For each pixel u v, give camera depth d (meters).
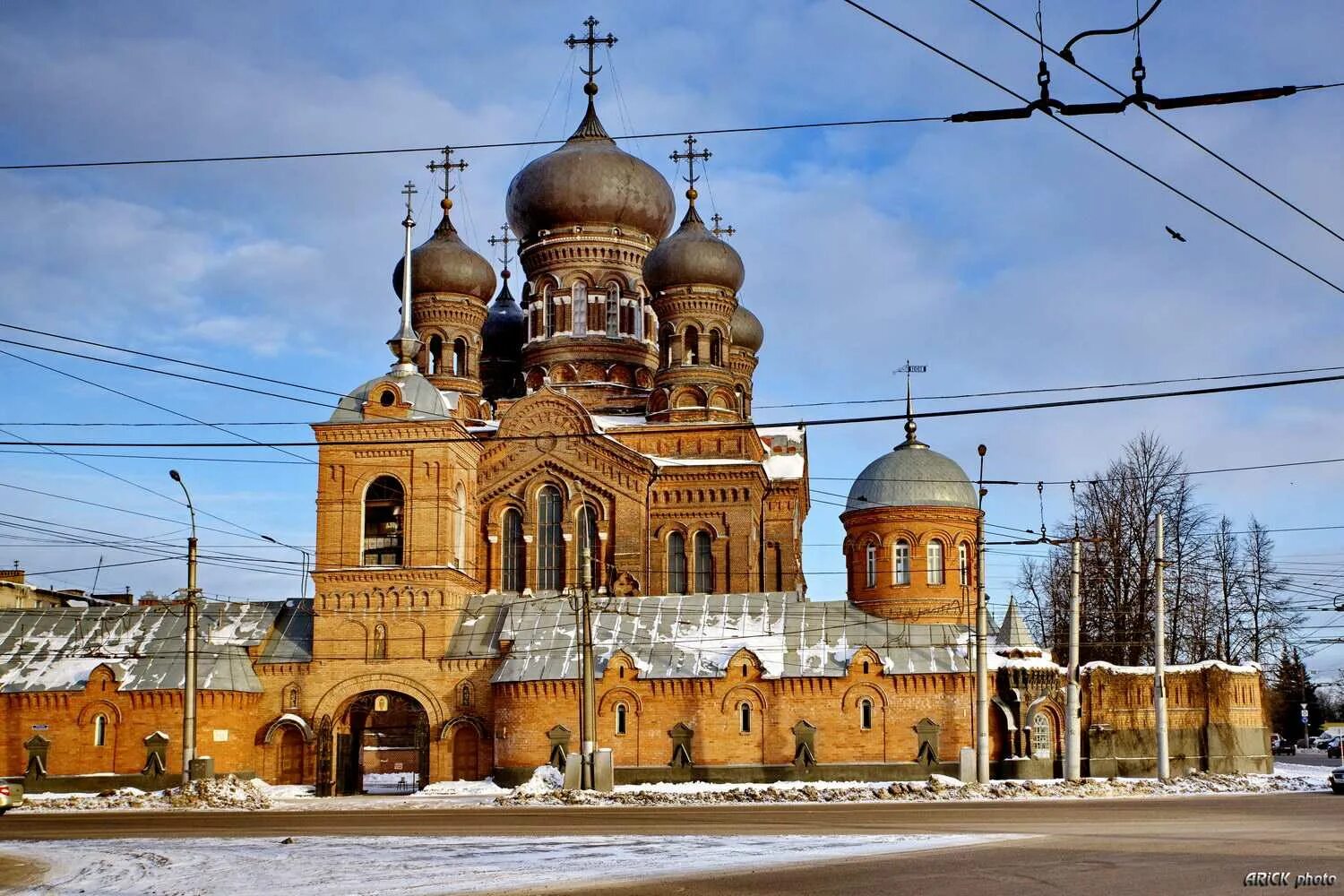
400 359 86.81
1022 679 78.31
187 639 69.81
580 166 102.88
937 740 76.75
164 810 63.00
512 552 92.25
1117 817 47.44
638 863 33.38
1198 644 106.31
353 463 84.62
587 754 69.56
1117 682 82.62
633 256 103.62
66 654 83.56
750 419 111.25
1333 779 70.50
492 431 95.19
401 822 50.75
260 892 29.66
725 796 64.12
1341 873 28.95
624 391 101.19
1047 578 121.38
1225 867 30.06
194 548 70.38
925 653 78.69
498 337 113.50
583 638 74.12
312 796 78.44
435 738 81.62
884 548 87.75
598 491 91.88
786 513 99.50
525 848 37.91
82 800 67.69
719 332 98.12
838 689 77.88
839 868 30.88
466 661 82.31
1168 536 104.50
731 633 81.75
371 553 85.50
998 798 62.06
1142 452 106.38
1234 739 84.88
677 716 78.69
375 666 82.69
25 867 36.16
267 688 83.19
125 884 31.78
